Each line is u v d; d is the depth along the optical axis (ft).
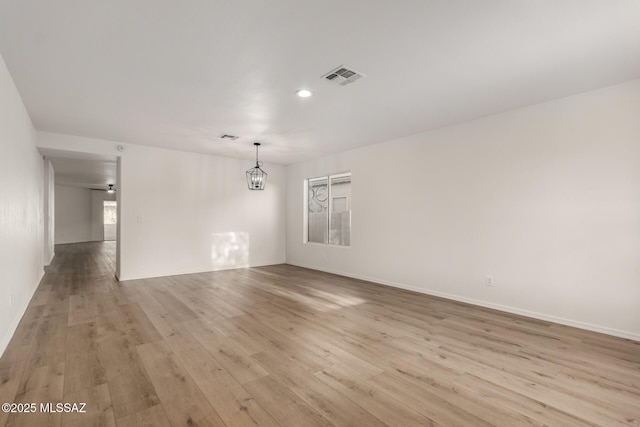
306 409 6.23
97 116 13.05
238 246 22.59
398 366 8.04
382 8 6.37
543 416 6.07
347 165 19.77
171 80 9.70
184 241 20.16
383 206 17.53
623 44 7.70
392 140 17.01
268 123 14.06
